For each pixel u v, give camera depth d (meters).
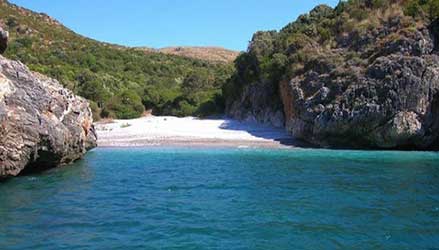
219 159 30.39
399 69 40.28
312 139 43.38
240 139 44.66
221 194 16.77
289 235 11.08
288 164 27.31
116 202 15.16
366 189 17.78
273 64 53.28
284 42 55.91
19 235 10.88
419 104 39.91
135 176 21.84
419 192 17.06
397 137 39.94
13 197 15.71
